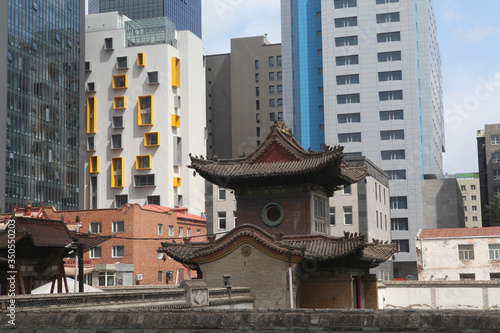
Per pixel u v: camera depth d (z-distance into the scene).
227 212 103.06
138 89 155.25
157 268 104.31
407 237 141.38
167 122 152.88
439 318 21.75
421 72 153.88
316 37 162.00
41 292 38.84
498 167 175.25
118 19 166.00
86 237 43.00
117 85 156.75
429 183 143.75
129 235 98.06
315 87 160.00
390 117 148.38
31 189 139.25
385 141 147.75
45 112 145.12
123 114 155.50
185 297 34.94
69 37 154.75
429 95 152.50
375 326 22.22
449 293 65.00
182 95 159.38
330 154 42.56
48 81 147.00
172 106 155.88
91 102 157.88
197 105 164.38
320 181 45.59
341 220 95.44
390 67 149.62
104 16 164.25
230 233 42.88
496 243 76.94
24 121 139.38
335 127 151.12
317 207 46.50
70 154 151.62
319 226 46.31
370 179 99.50
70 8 156.00
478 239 77.69
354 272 46.81
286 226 44.84
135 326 24.08
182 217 114.81
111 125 155.88
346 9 153.88
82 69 157.62
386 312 22.50
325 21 154.88
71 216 100.69
